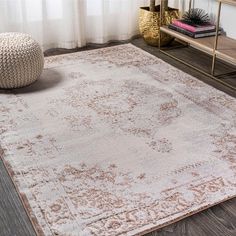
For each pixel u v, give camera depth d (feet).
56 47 11.51
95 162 6.28
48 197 5.51
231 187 5.74
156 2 12.19
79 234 4.89
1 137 6.90
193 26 10.12
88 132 7.10
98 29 11.63
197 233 4.99
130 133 7.09
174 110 7.91
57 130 7.15
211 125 7.39
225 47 9.51
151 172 6.05
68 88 8.72
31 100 8.18
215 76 9.60
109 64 10.11
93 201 5.44
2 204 5.44
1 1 10.24
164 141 6.86
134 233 4.93
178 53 11.14
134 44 11.88
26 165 6.18
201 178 5.93
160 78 9.35
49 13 11.00
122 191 5.63
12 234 4.95
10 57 8.04
